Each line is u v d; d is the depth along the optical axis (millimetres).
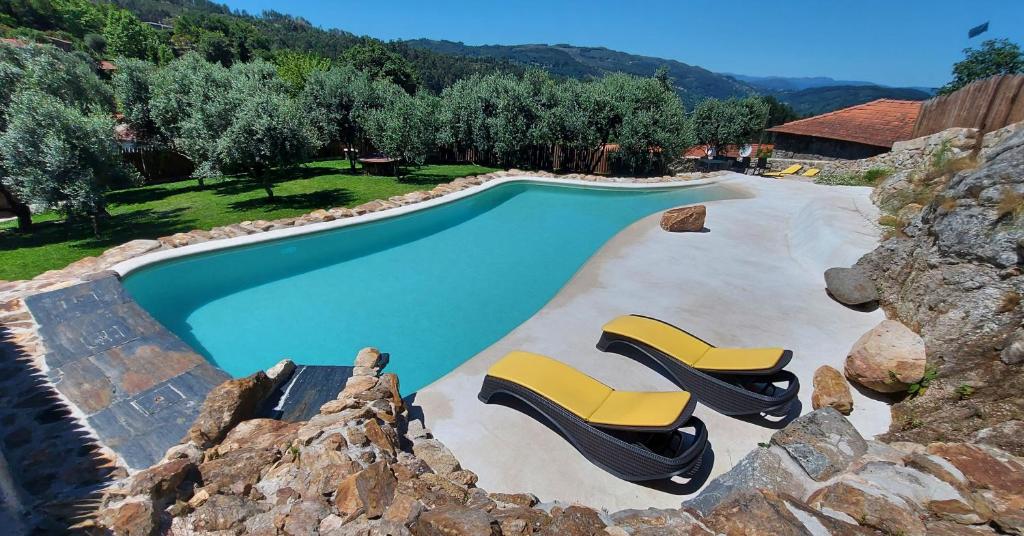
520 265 11914
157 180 21141
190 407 5348
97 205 11539
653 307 8938
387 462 3953
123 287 7969
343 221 13023
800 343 7438
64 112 10906
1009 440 4398
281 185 19344
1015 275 5332
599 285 10062
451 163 28156
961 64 25016
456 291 10320
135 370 5898
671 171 26641
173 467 3572
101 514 3129
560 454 5176
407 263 11867
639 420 4707
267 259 11398
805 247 11812
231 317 8930
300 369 6281
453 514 3215
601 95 24203
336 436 4129
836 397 5562
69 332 6480
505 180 21219
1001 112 11648
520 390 5570
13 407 4996
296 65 46344
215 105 14664
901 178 12734
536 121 24344
